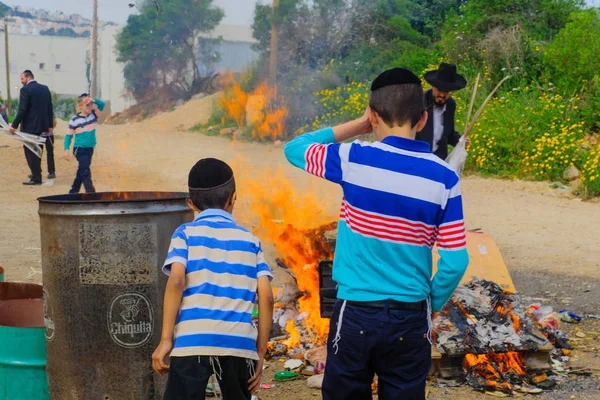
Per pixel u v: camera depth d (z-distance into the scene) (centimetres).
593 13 1675
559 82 1609
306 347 523
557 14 2011
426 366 296
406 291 286
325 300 498
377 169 288
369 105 310
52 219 365
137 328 365
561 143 1345
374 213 286
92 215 359
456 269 284
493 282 529
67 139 1148
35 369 395
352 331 289
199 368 305
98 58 4800
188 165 1582
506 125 1449
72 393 371
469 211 1120
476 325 481
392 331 284
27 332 394
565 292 700
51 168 1397
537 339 481
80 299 363
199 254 318
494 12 1997
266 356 516
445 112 667
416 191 284
